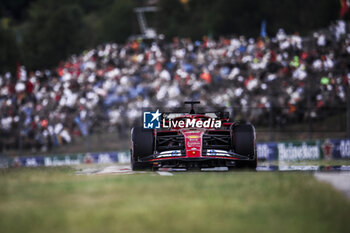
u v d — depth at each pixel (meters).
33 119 94.88
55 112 94.25
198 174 28.34
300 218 15.62
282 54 91.44
